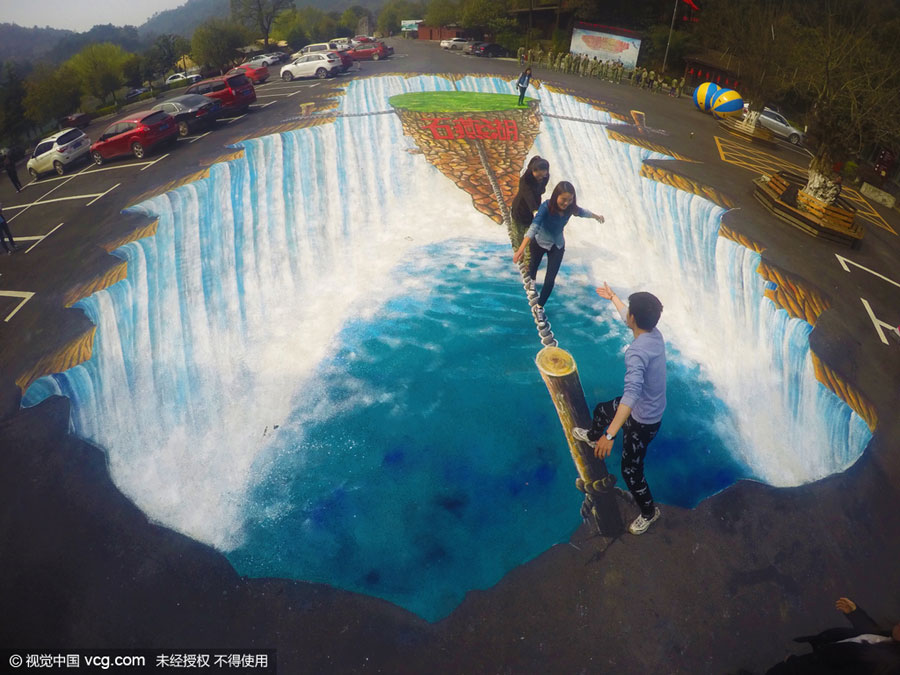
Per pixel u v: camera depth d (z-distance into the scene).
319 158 12.14
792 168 16.70
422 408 5.59
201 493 4.82
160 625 3.80
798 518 4.54
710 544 4.26
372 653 3.59
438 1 68.62
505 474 4.84
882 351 7.17
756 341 6.97
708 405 5.73
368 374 6.09
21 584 4.14
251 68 31.00
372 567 4.13
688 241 9.59
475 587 3.97
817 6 17.86
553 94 21.62
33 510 4.77
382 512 4.55
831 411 5.90
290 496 4.73
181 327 7.08
